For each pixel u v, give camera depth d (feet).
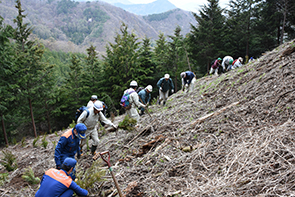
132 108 21.30
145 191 10.77
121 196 10.07
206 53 82.69
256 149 10.43
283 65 17.06
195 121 16.07
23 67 52.75
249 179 8.91
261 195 7.77
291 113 12.01
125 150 16.78
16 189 15.17
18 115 65.62
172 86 27.32
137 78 80.23
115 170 14.20
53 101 64.90
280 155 9.43
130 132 19.77
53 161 19.90
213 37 82.02
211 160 11.37
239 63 31.83
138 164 13.80
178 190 10.02
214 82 26.23
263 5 79.15
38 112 65.77
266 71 18.58
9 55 42.70
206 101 20.47
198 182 10.00
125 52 80.48
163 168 12.30
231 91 19.56
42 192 8.25
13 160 19.86
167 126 17.47
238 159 10.41
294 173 8.16
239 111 14.78
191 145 13.46
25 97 53.31
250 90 17.21
